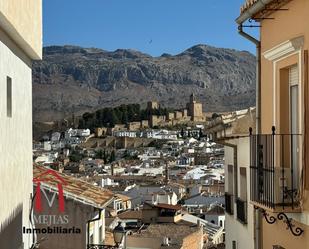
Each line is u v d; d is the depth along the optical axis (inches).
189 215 2672.2
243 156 558.3
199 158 7534.5
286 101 397.4
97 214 632.4
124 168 6579.7
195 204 3718.0
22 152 468.1
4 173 387.5
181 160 7460.6
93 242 748.0
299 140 362.3
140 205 3070.9
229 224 653.9
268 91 427.2
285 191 361.1
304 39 352.8
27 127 498.3
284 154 388.2
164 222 2287.2
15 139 434.9
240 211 569.0
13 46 430.0
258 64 455.5
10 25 378.3
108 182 4411.9
